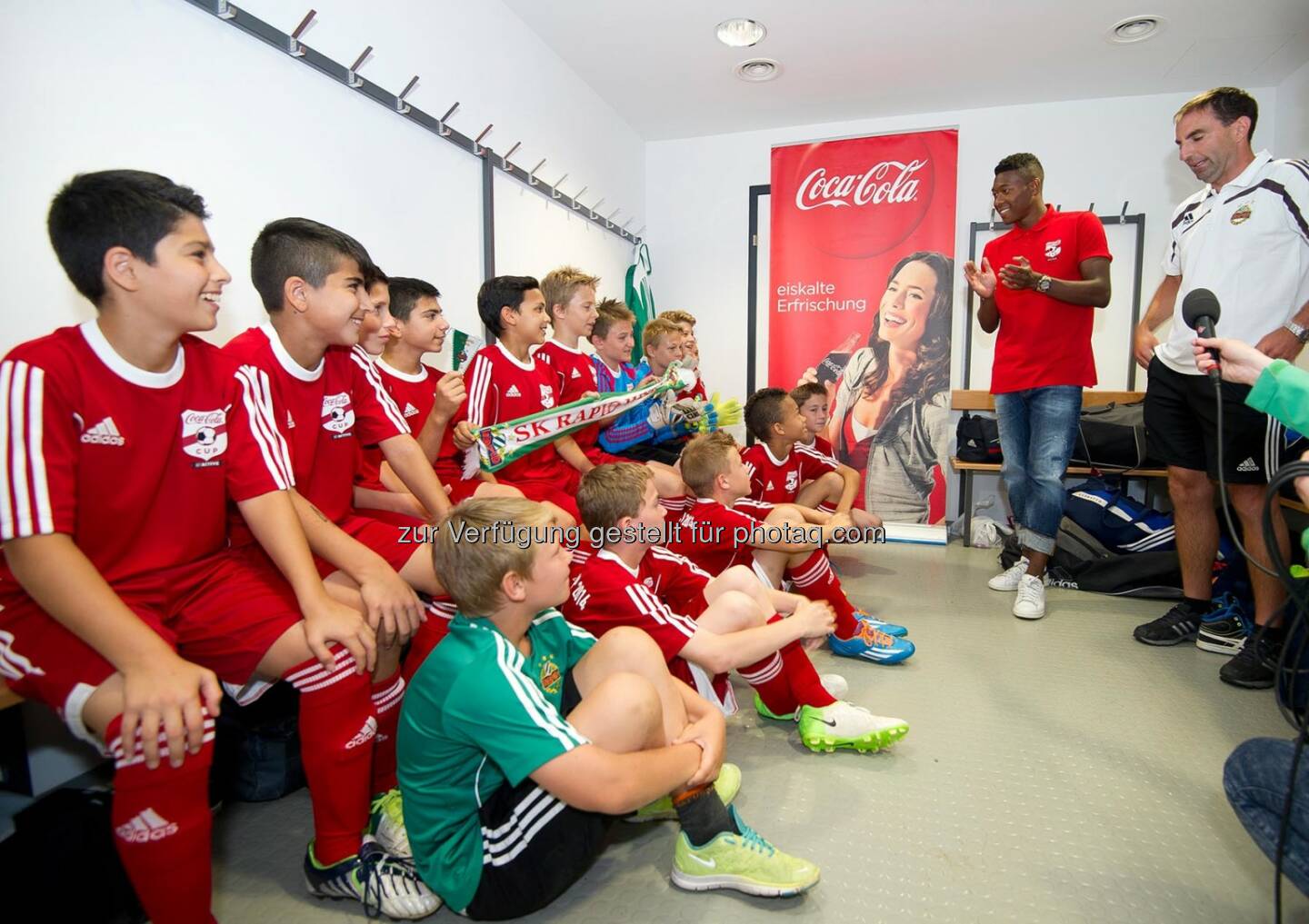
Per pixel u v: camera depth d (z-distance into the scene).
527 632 1.29
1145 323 2.48
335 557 1.33
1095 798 1.53
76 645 1.02
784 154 4.13
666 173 4.70
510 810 1.09
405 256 2.37
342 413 1.56
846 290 4.10
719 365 4.73
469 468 2.11
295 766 1.59
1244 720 1.87
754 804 1.51
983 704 1.98
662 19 3.11
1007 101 4.02
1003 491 4.26
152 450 1.13
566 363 2.70
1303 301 2.05
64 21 1.35
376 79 2.22
